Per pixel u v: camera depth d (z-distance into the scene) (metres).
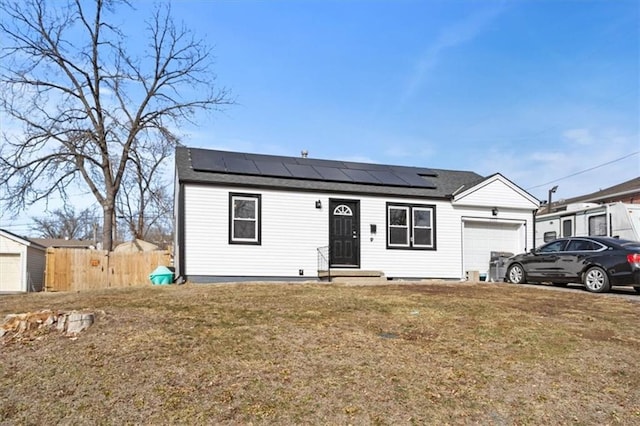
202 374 5.44
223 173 16.00
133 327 6.97
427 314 8.54
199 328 7.05
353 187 17.12
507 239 19.28
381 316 8.29
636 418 5.02
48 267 19.23
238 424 4.54
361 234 16.98
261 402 4.91
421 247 17.77
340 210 16.88
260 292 10.73
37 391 5.07
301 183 16.47
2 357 5.93
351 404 4.96
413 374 5.71
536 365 6.17
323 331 7.16
